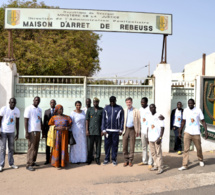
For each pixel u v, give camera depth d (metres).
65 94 7.67
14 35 14.64
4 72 7.39
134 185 4.91
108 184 4.97
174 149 8.02
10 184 4.94
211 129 8.04
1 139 5.82
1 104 7.37
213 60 13.54
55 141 6.01
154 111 5.89
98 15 7.59
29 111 5.89
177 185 4.89
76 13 7.54
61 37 16.39
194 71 15.48
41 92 7.64
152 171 5.86
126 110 6.39
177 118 7.87
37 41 14.92
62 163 5.93
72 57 15.24
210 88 8.03
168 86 7.70
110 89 7.75
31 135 5.89
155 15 7.75
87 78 7.67
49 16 7.50
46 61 13.22
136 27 7.69
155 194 4.44
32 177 5.37
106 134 6.34
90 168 6.10
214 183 4.97
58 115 6.11
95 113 6.43
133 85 7.75
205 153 7.80
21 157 7.09
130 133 6.34
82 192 4.54
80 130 6.48
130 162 6.30
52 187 4.79
